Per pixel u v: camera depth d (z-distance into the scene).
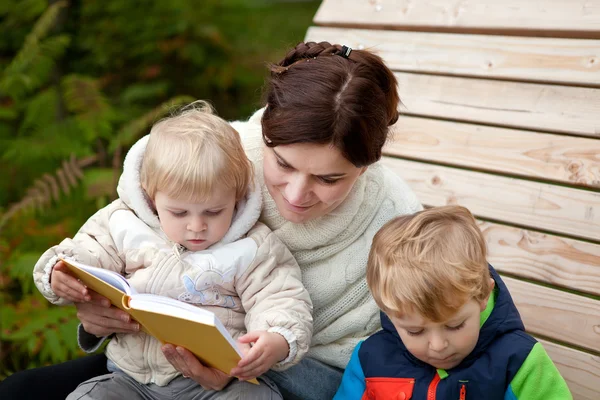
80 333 2.29
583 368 2.46
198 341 1.91
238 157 2.16
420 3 3.13
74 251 2.18
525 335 2.06
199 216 2.13
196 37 5.68
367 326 2.38
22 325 3.58
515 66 2.83
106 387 2.21
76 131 4.73
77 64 5.62
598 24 2.68
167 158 2.09
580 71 2.68
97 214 2.36
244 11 6.12
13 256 3.85
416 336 1.97
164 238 2.25
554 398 1.99
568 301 2.53
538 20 2.81
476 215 2.79
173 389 2.21
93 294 2.14
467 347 1.97
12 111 5.02
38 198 3.96
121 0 5.54
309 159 1.95
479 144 2.85
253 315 2.16
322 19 3.39
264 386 2.22
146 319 1.92
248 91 5.96
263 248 2.24
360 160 1.98
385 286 1.94
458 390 2.05
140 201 2.22
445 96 2.98
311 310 2.24
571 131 2.66
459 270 1.88
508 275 2.74
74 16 5.62
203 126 2.16
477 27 2.96
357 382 2.23
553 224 2.62
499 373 2.02
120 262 2.28
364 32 3.26
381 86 2.07
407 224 2.02
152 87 5.37
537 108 2.75
